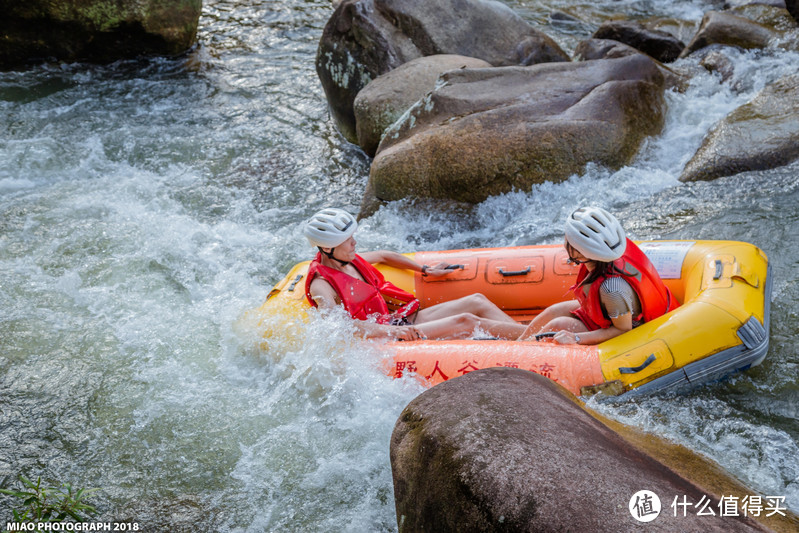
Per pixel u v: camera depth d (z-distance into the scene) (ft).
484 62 25.32
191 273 17.56
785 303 14.14
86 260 17.89
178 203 21.42
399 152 20.15
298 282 14.61
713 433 11.23
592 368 11.58
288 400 12.79
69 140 25.08
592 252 11.60
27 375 13.75
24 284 16.80
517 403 8.60
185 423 12.47
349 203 21.61
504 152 19.89
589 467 7.35
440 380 11.94
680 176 19.75
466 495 7.49
